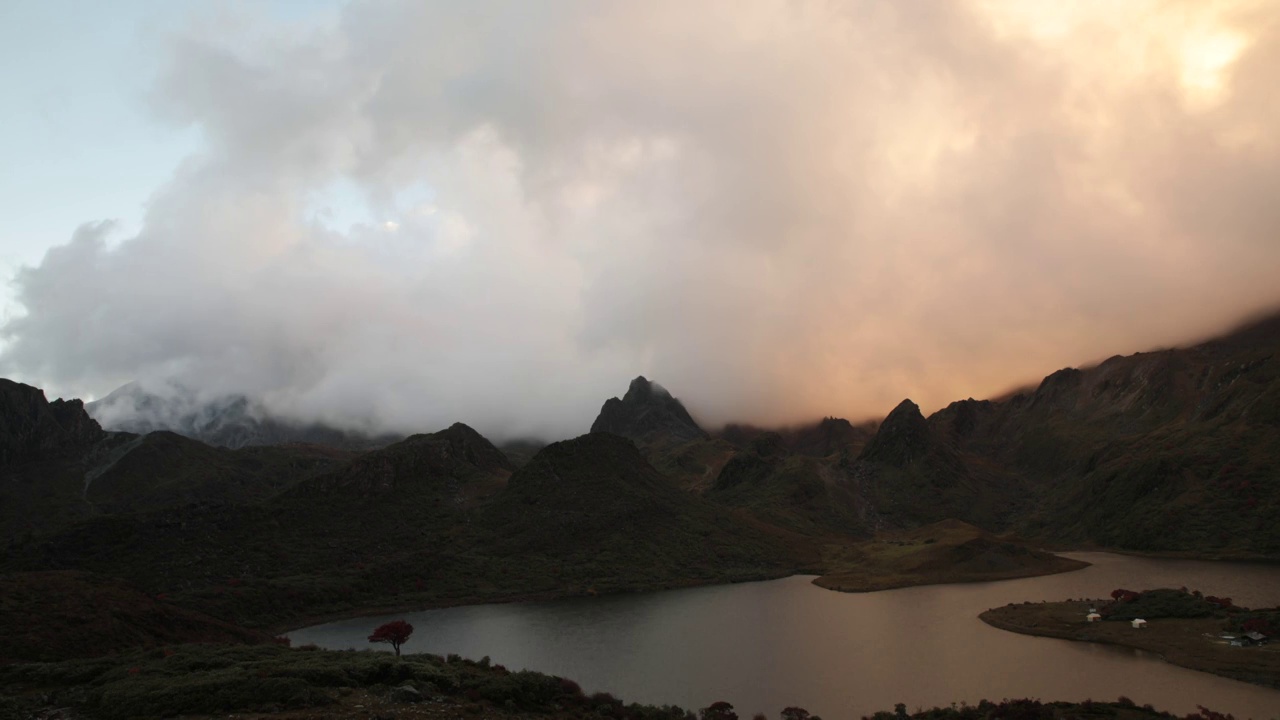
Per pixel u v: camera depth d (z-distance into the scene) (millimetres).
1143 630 148375
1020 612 177500
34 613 102750
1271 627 134875
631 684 122312
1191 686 113125
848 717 103750
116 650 99938
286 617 189000
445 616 195625
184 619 119875
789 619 183000
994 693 112625
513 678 78750
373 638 114312
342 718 58938
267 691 64312
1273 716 97875
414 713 62344
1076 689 113188
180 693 63969
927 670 128000
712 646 152125
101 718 61125
